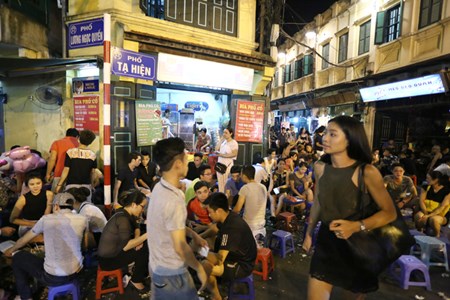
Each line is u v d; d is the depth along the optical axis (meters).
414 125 11.48
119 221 3.21
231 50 7.65
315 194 2.14
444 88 8.20
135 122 6.53
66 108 6.57
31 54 6.91
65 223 2.88
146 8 6.79
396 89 9.99
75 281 2.99
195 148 9.34
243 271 3.09
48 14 7.45
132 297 3.27
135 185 5.22
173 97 10.09
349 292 2.14
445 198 4.71
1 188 4.45
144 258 3.30
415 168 8.52
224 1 7.77
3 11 6.05
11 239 4.13
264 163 7.06
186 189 5.04
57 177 4.73
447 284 3.67
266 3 8.55
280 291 3.46
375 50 11.36
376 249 1.80
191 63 7.05
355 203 1.85
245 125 8.31
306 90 16.75
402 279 3.56
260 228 4.09
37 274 2.92
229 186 5.26
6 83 7.16
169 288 1.90
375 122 11.71
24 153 5.07
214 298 2.74
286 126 17.81
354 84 12.61
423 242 3.99
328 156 2.07
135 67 6.02
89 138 4.59
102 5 6.12
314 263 2.00
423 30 9.31
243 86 8.12
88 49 6.31
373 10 11.53
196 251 3.10
